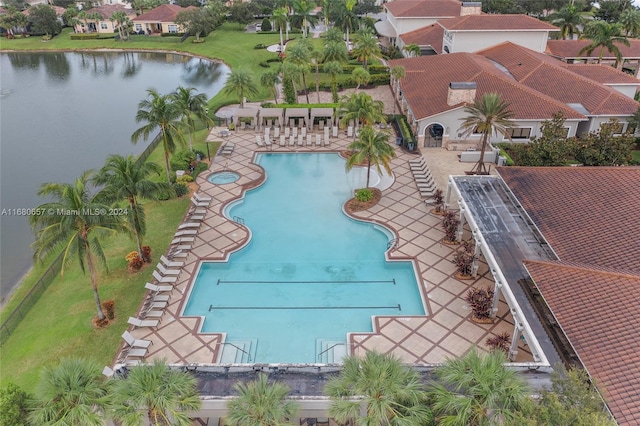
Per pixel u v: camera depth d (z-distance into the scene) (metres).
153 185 27.89
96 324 25.64
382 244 32.91
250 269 30.52
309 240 33.38
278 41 99.25
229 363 21.31
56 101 71.25
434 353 23.53
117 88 77.62
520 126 44.03
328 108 51.91
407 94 50.91
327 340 24.89
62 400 15.72
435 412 15.90
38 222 22.64
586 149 36.44
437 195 35.38
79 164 49.62
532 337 19.86
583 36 67.00
